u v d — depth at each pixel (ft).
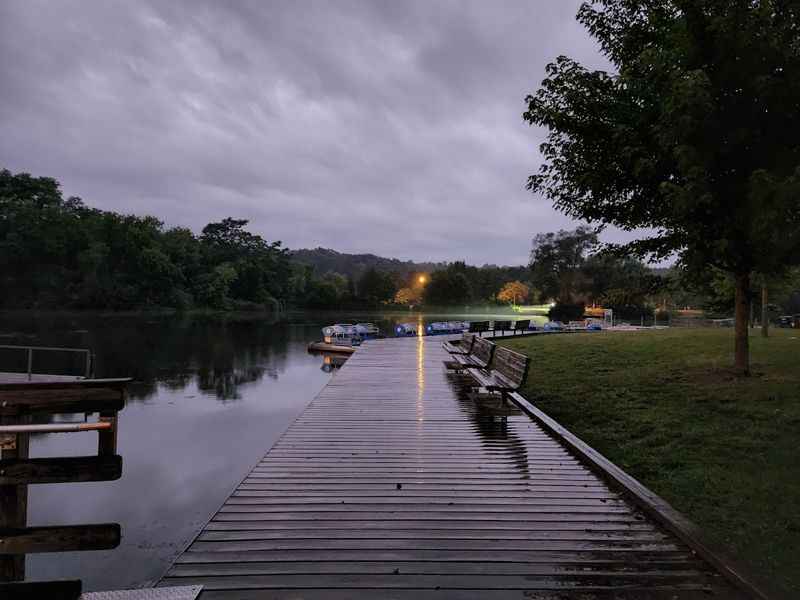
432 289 349.82
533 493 14.21
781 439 19.29
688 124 22.63
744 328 29.71
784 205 20.52
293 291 347.15
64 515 22.20
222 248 322.96
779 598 8.63
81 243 241.35
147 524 21.24
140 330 146.51
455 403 27.50
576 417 25.44
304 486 14.62
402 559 10.30
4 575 8.06
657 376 32.65
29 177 258.16
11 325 152.87
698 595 9.11
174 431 38.52
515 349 52.65
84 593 8.56
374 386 33.14
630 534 11.61
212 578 9.46
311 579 9.47
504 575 9.71
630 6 29.66
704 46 24.63
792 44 23.66
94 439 33.71
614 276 199.31
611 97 29.35
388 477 15.49
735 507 14.40
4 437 8.00
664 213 27.48
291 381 63.41
